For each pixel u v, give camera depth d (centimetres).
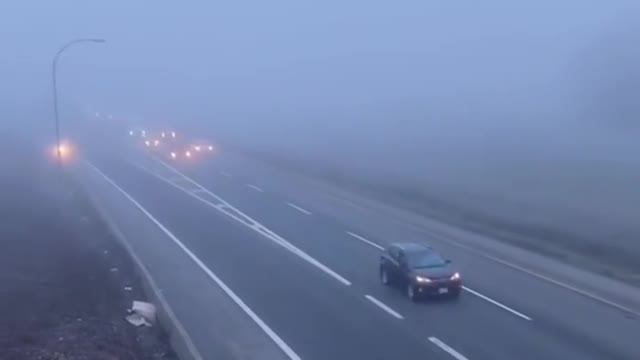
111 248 3444
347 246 3450
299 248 3422
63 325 2206
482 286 2705
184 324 2305
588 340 2075
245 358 1995
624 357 1928
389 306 2461
